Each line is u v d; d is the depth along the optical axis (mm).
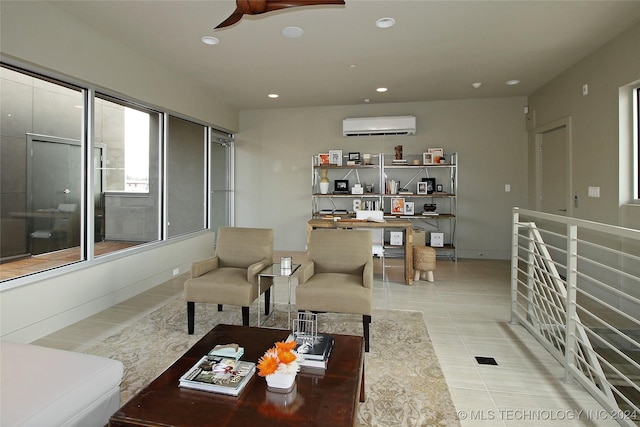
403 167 6078
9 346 1757
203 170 5688
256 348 1875
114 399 1688
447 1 2910
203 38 3592
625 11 3076
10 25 2615
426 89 5414
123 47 3732
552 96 4949
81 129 3408
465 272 5102
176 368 1679
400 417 1907
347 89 5391
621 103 3545
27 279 2838
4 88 2918
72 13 3078
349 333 2994
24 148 3033
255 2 2172
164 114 4586
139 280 4098
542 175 5422
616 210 3631
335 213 6273
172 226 4844
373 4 2947
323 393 1485
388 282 4570
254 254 3395
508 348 2729
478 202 6109
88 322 3223
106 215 3748
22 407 1320
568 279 2285
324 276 3076
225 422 1302
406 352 2660
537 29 3410
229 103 6211
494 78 4887
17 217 3006
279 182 6707
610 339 3447
